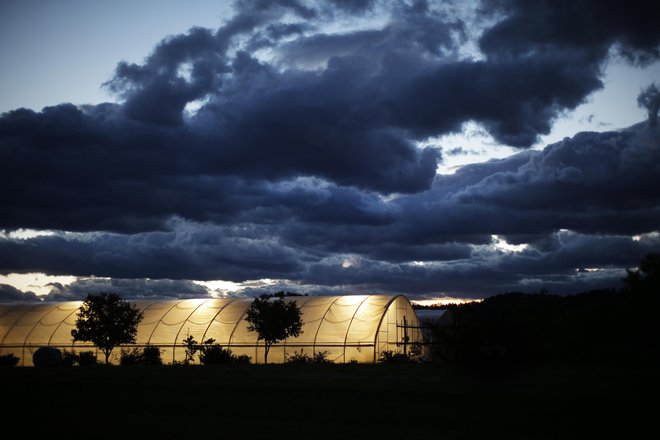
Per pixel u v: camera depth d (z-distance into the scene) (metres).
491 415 20.98
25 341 70.75
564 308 38.41
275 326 57.62
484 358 29.25
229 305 70.12
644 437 17.59
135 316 63.12
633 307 33.97
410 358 57.78
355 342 59.34
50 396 27.88
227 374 38.25
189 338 61.78
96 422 20.59
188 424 20.11
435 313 75.25
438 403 23.58
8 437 18.27
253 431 18.78
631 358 35.38
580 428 18.75
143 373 40.66
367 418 20.88
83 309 61.22
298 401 25.02
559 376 30.59
